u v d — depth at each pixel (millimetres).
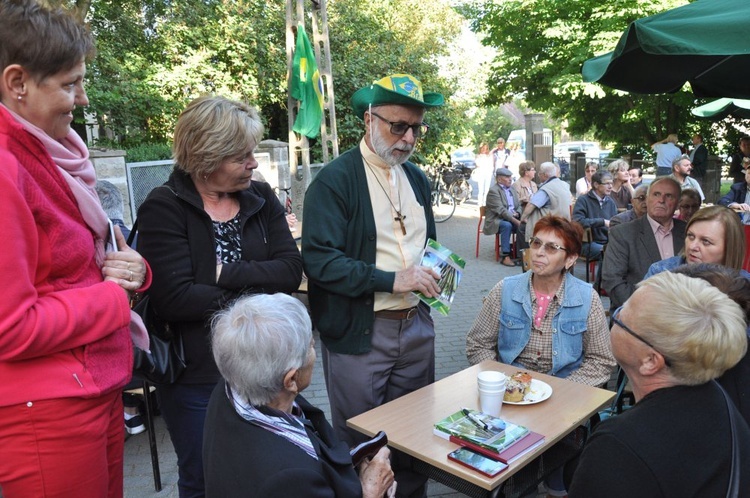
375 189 2430
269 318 1457
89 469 1472
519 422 2168
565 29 15195
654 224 4016
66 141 1574
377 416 2225
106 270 1605
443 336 5645
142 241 1950
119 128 9742
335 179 2371
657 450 1264
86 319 1415
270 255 2215
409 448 1979
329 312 2396
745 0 2611
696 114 8289
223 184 2010
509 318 2959
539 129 18641
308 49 8070
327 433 1733
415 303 2498
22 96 1374
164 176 7285
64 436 1408
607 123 18109
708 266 1983
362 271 2244
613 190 8320
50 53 1362
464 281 7961
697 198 4473
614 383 4094
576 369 2889
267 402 1480
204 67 10508
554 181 7648
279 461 1386
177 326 2029
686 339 1301
